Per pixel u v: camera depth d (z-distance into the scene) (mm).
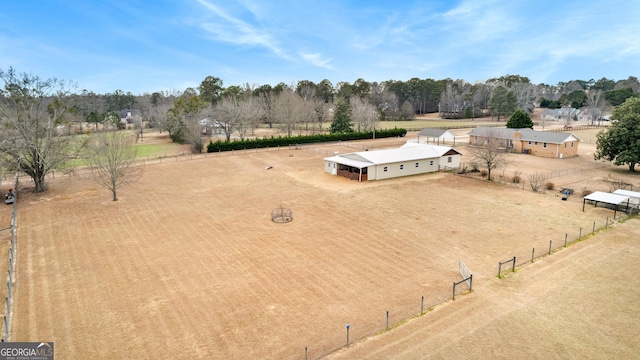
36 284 20062
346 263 22016
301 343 14938
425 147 49406
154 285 19781
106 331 15938
